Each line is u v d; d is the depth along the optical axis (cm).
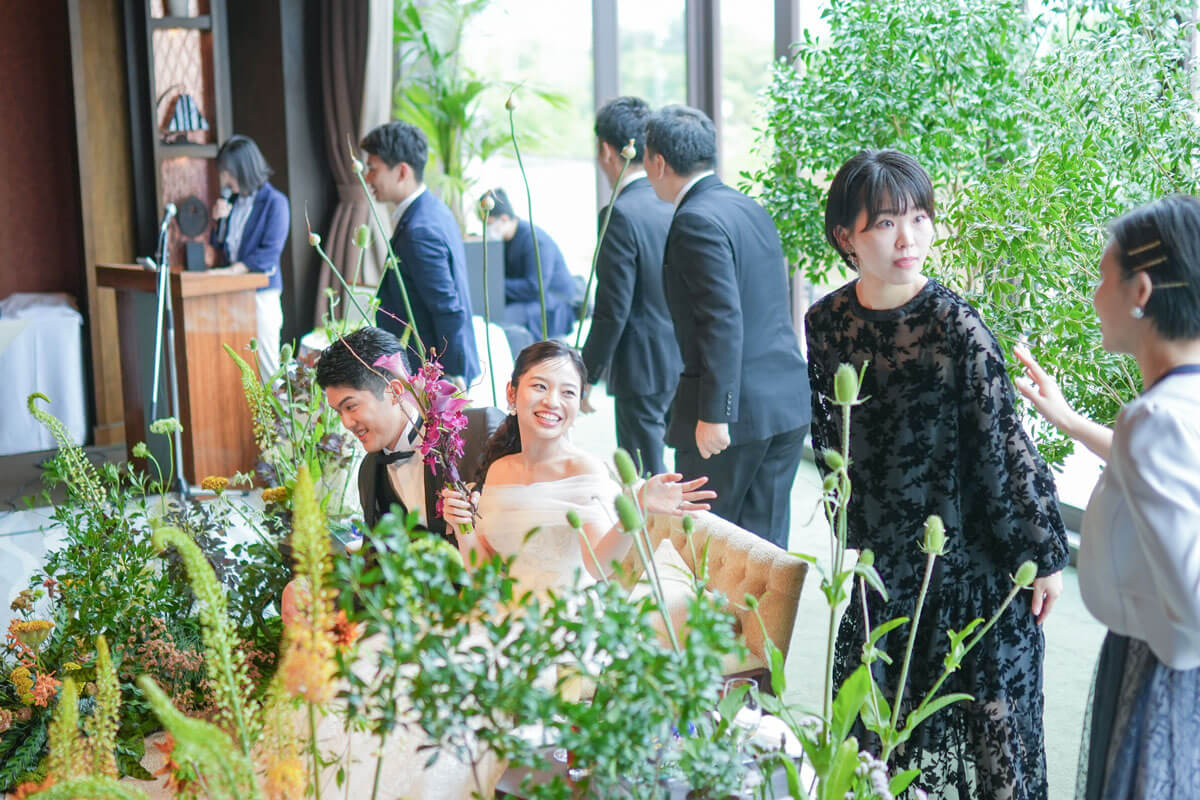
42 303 727
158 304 532
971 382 230
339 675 142
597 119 433
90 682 296
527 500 265
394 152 454
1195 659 174
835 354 247
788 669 381
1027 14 449
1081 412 334
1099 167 329
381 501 296
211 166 778
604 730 139
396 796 231
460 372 457
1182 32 355
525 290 798
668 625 152
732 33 743
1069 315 316
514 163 854
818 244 456
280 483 371
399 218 461
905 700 246
